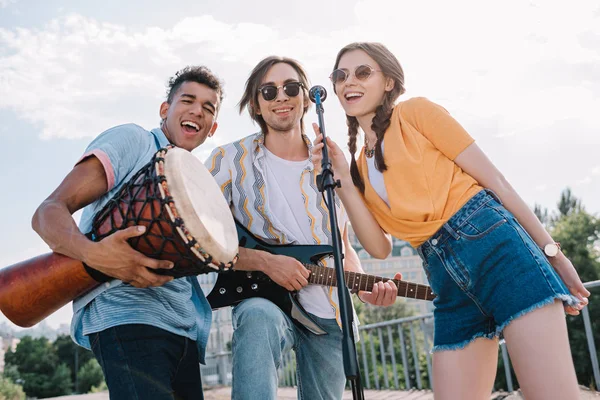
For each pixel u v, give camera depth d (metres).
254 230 3.03
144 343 2.12
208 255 2.01
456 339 2.24
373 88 2.47
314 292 2.96
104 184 2.16
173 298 2.26
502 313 2.04
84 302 2.16
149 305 2.17
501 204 2.17
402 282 3.09
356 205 2.52
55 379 49.47
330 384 2.98
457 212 2.17
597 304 10.91
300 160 3.17
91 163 2.15
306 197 3.08
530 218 2.15
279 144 3.13
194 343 2.40
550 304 1.96
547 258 2.14
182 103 2.74
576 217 22.62
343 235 3.23
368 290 3.09
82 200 2.10
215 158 3.06
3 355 50.72
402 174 2.30
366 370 6.95
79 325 2.26
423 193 2.25
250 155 3.09
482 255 2.08
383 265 71.56
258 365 2.50
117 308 2.13
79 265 1.99
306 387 2.99
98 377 48.16
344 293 2.09
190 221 1.96
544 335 1.94
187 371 2.35
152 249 1.98
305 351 2.96
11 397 24.81
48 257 2.04
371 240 2.53
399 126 2.37
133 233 1.90
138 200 2.00
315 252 2.98
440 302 2.29
